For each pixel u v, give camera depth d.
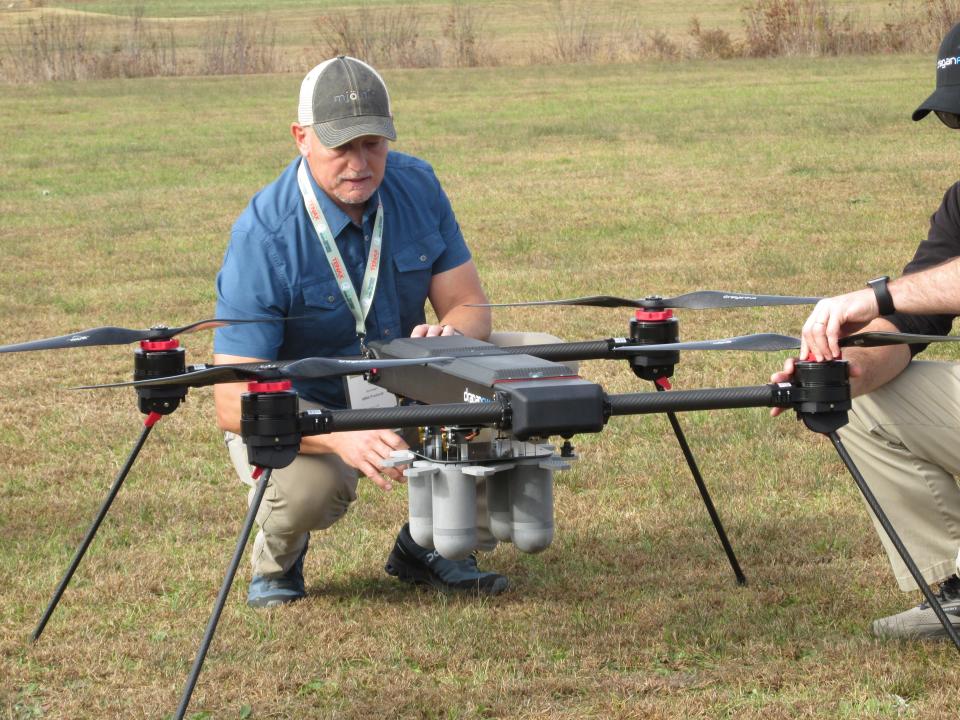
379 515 5.34
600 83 27.31
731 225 12.05
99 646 4.09
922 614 3.91
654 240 11.53
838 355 3.41
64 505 5.55
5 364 8.02
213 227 12.94
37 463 6.18
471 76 30.22
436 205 4.52
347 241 4.25
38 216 13.69
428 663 3.92
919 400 3.80
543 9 56.66
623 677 3.77
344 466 4.19
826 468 5.73
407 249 4.40
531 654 3.96
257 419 3.24
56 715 3.66
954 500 3.88
